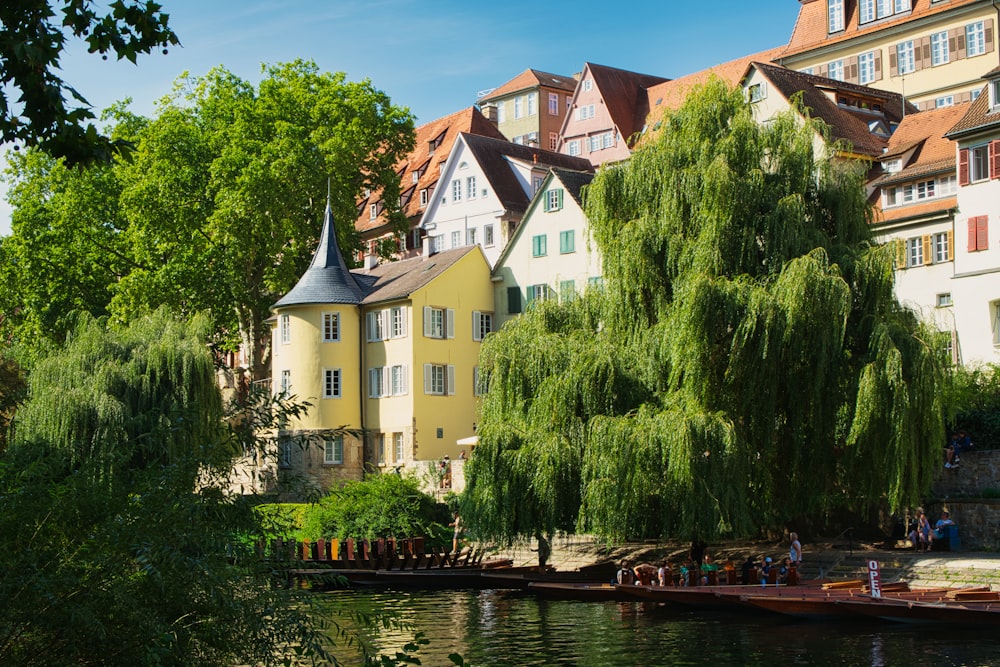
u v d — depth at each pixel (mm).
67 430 43344
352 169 64312
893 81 69062
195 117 65875
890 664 23219
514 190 70500
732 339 32469
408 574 37812
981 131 43938
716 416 31922
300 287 60188
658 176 35906
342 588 37625
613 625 28656
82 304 63562
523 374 36969
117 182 64125
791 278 32000
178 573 13258
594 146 88062
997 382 39312
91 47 12203
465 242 71312
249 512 14312
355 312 60312
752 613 30062
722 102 36656
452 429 59000
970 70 65062
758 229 34281
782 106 55375
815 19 75125
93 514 13344
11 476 13680
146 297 60000
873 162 52125
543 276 59281
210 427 15273
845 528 38500
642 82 91562
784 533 38562
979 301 43719
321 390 59188
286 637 13883
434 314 58844
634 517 32750
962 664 23031
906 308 34625
